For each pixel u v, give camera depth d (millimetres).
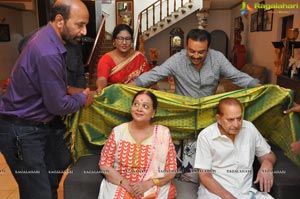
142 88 1826
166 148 1633
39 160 1491
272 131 1936
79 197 1658
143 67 2248
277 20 5281
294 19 4469
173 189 1658
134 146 1619
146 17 9492
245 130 1631
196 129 1855
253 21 7031
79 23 1330
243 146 1610
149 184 1564
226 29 9844
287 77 3680
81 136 1885
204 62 1810
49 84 1336
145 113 1580
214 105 1787
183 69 1839
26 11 8992
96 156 1920
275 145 1955
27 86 1367
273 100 1801
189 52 1705
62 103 1396
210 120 1834
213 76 1843
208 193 1557
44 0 4934
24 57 1350
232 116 1498
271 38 5656
